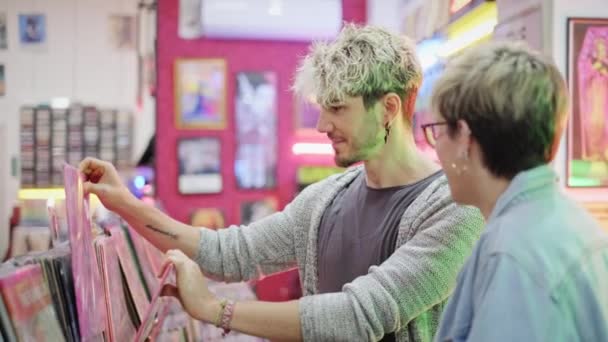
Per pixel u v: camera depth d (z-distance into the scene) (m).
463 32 3.68
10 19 5.24
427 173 1.71
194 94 5.44
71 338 1.25
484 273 1.03
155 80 5.39
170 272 1.58
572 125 2.79
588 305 0.97
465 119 1.08
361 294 1.49
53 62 5.28
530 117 1.04
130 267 1.84
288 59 5.53
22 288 1.08
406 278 1.49
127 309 1.70
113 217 2.81
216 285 3.24
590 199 2.80
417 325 1.60
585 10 2.79
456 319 1.08
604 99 2.80
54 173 5.25
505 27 3.15
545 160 1.09
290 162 5.57
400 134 1.68
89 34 5.32
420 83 1.69
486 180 1.11
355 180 1.88
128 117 5.36
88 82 5.32
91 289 1.35
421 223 1.58
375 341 1.50
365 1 5.62
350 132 1.63
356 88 1.59
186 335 2.41
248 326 1.51
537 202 1.05
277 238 1.93
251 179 5.53
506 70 1.05
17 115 5.23
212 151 5.48
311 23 5.43
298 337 1.49
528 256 0.99
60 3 5.28
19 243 4.61
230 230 1.94
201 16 5.37
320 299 1.51
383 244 1.66
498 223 1.06
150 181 5.40
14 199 5.20
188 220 5.45
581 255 1.00
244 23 5.36
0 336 0.98
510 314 0.96
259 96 5.52
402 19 5.09
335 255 1.77
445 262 1.51
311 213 1.90
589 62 2.79
